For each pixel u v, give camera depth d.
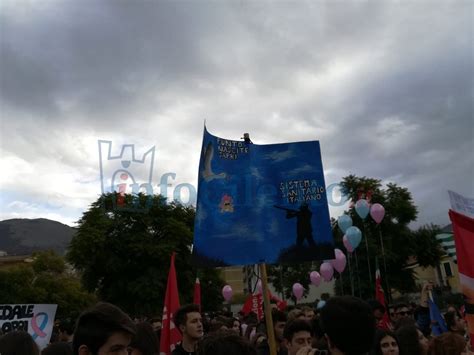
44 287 33.12
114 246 28.95
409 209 32.56
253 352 2.51
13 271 32.38
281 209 5.33
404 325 4.24
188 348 4.59
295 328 4.26
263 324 7.04
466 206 4.73
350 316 2.15
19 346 3.11
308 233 5.25
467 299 4.39
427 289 7.08
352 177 30.56
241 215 5.22
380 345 3.93
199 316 4.67
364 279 31.83
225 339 2.49
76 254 28.36
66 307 33.03
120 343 2.17
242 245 5.13
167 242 29.45
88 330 2.17
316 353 2.59
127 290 28.61
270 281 40.78
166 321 5.63
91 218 28.66
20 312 6.35
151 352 3.68
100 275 30.59
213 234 5.11
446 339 3.52
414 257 35.44
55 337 7.61
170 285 5.82
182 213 31.50
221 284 33.47
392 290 36.16
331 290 45.91
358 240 13.50
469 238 4.51
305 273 39.00
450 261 42.97
